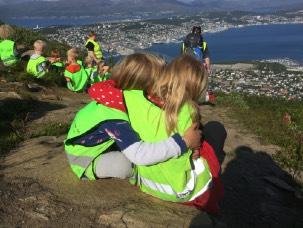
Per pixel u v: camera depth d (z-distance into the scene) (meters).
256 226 1.32
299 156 2.05
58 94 3.21
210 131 1.40
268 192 1.60
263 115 2.83
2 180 1.28
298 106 3.10
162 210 1.15
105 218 1.11
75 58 3.51
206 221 1.12
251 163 1.87
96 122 1.12
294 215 1.47
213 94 3.21
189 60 1.06
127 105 1.09
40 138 1.78
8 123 1.97
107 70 3.94
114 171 1.20
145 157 1.04
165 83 1.06
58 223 1.07
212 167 1.13
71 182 1.26
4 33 5.26
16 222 1.06
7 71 3.41
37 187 1.24
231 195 1.50
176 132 1.05
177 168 1.08
